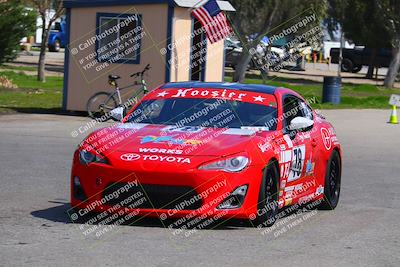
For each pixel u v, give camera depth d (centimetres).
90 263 1086
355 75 8862
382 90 6712
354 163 2492
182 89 1581
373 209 1680
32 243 1201
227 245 1237
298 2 6038
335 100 4956
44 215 1435
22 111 3644
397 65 7075
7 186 1769
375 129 3597
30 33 4909
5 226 1325
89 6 3612
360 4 7231
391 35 7075
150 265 1086
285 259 1159
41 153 2358
